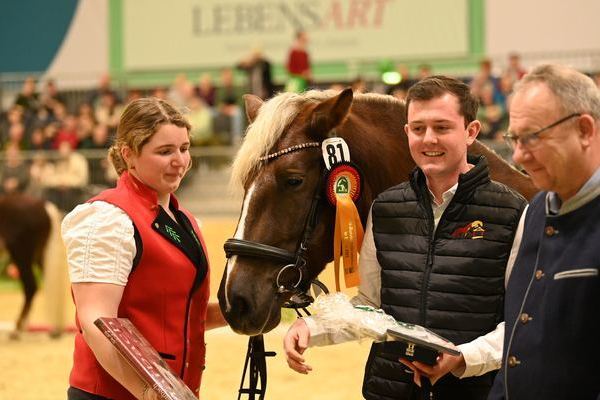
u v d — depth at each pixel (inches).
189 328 117.4
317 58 629.9
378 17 620.7
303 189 125.9
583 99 85.4
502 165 138.3
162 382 99.3
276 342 315.3
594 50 562.9
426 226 112.2
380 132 136.5
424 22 613.0
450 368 103.9
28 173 506.0
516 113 87.5
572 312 86.4
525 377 89.4
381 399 114.0
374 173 133.5
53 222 379.2
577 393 86.1
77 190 505.7
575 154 86.0
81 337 114.8
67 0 692.7
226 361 297.7
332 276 252.4
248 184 127.1
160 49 669.9
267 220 124.5
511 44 600.1
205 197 499.8
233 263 123.5
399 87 295.3
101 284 108.7
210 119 526.3
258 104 143.7
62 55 693.3
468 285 108.5
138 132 113.0
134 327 107.0
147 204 115.0
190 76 663.8
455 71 608.1
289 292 124.6
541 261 90.6
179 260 115.0
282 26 640.4
